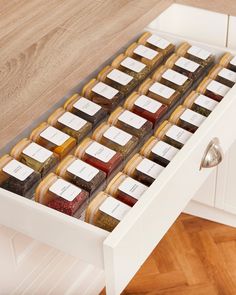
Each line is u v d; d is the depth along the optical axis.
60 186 1.15
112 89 1.38
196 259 1.89
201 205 1.97
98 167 1.22
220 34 1.59
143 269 1.87
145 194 1.07
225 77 1.42
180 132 1.28
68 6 1.46
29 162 1.21
